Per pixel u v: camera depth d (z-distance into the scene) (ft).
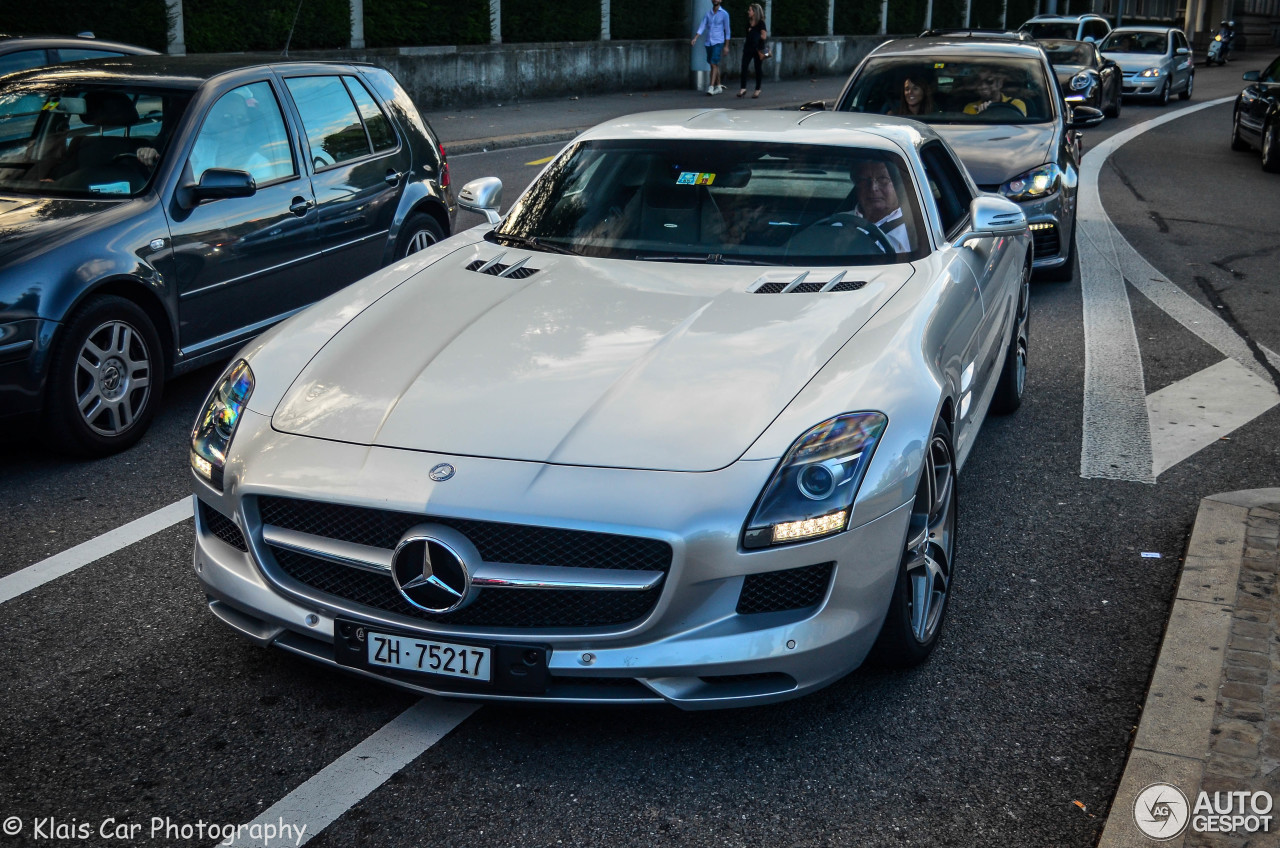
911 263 12.93
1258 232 35.60
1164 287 28.12
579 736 9.82
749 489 9.01
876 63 30.48
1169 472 16.16
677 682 9.11
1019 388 18.81
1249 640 10.71
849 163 14.07
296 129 19.88
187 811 8.77
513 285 12.21
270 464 9.63
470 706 10.24
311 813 8.77
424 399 9.95
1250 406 19.10
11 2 45.52
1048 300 26.78
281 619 9.73
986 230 13.91
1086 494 15.37
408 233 22.33
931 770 9.40
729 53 93.66
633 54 82.43
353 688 10.51
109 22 49.14
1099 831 8.66
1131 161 53.01
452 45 68.64
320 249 19.88
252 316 18.63
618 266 12.73
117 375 16.35
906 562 10.10
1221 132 67.10
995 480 15.87
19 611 11.91
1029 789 9.16
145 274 16.46
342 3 61.31
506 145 53.06
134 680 10.59
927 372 10.51
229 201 18.03
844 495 9.26
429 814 8.79
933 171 15.08
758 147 14.44
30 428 15.55
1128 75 85.92
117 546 13.53
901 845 8.50
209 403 10.84
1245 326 24.47
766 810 8.88
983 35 34.24
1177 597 11.58
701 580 8.91
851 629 9.48
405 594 9.09
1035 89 28.89
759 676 9.34
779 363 10.23
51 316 15.17
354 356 10.79
